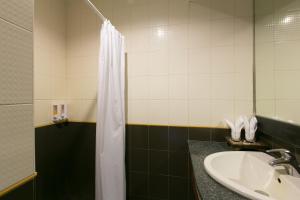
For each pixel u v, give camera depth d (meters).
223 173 1.07
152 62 1.74
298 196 0.69
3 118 0.57
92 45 1.92
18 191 0.63
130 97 1.80
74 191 1.96
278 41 1.15
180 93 1.68
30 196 0.68
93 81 1.92
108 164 1.46
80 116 1.95
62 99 1.92
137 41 1.78
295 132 0.94
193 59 1.65
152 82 1.75
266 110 1.32
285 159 0.91
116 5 1.84
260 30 1.41
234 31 1.57
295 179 0.80
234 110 1.57
